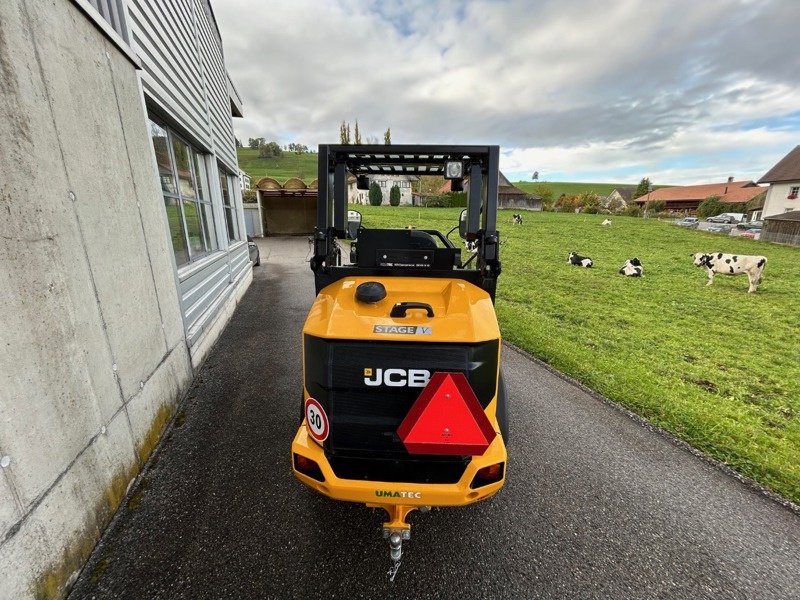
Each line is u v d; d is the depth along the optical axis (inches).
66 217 87.8
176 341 155.3
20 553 66.5
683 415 155.3
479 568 87.7
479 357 77.4
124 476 104.3
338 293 91.5
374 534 95.6
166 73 175.5
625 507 107.8
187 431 135.0
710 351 241.9
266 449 126.3
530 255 637.9
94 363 94.3
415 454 78.4
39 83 81.7
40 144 80.4
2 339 66.0
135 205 126.5
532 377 189.3
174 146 199.3
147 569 84.0
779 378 205.0
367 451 80.7
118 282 110.4
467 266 127.0
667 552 93.7
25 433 69.6
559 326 280.5
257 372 182.1
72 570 79.7
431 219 1012.5
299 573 84.7
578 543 95.3
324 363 77.7
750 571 89.4
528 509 105.7
